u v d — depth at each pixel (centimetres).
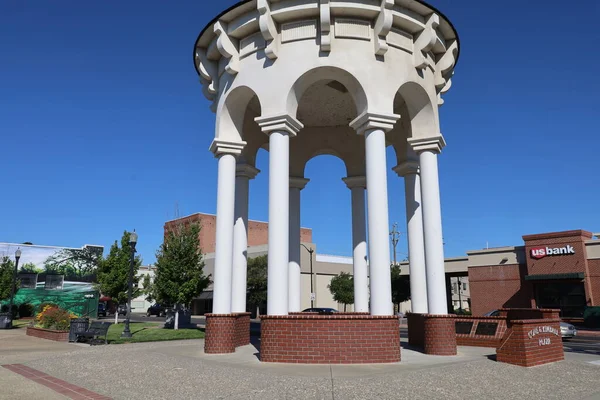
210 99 1678
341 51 1291
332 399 734
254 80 1366
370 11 1295
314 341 1126
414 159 1691
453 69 1605
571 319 3566
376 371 986
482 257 4375
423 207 1416
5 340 2177
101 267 3891
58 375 1067
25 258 4609
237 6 1371
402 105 1688
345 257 6469
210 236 6712
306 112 1886
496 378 946
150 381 923
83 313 4700
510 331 1155
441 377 924
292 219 1948
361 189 1939
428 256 1372
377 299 1184
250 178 1792
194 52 1594
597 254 3662
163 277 2786
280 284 1205
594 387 894
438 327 1308
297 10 1298
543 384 908
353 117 1928
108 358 1288
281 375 937
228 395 775
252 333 2130
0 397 830
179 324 3011
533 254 3969
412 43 1402
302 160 1989
